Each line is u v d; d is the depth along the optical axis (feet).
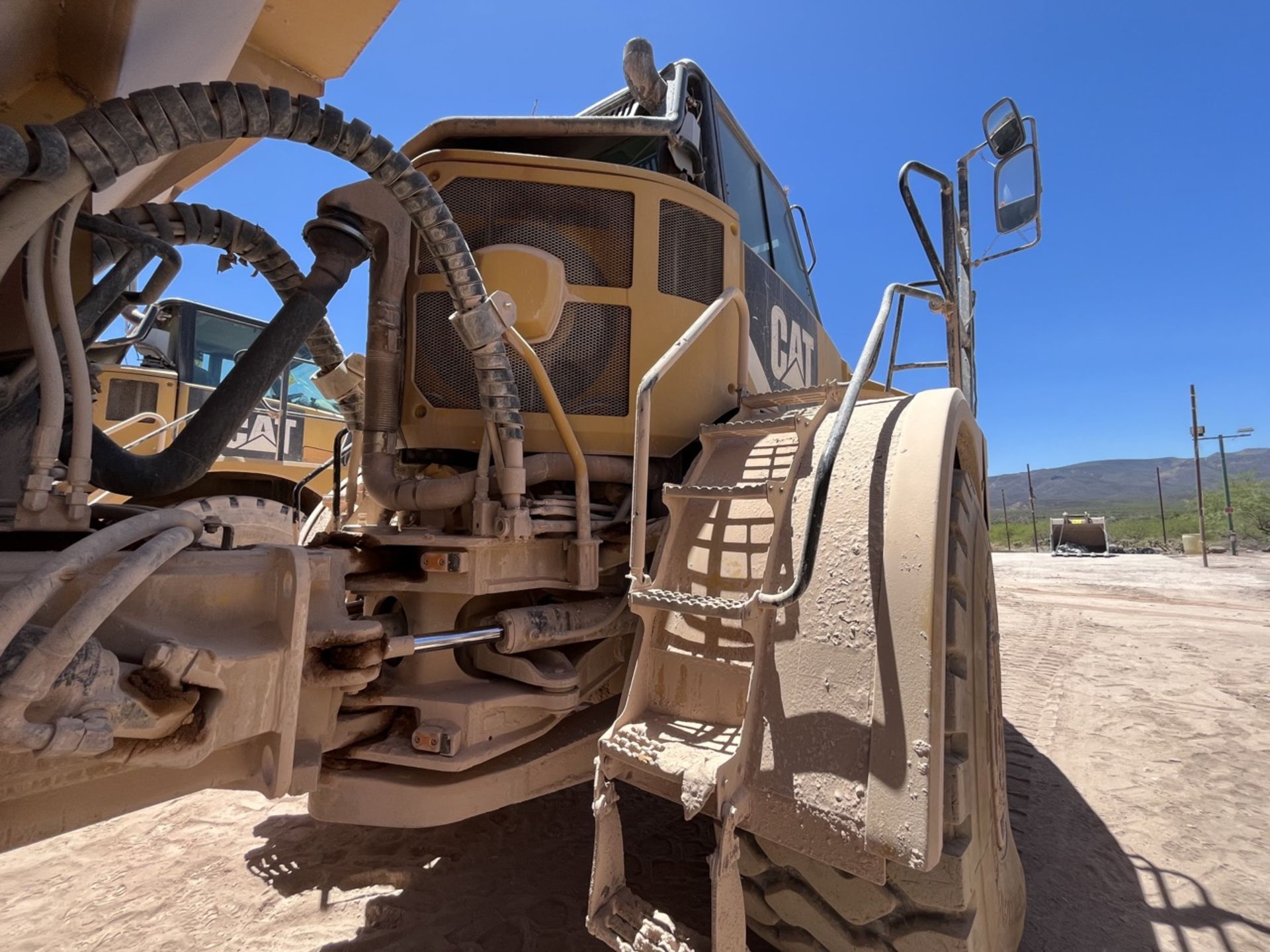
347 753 6.13
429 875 7.56
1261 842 8.81
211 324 21.72
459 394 7.64
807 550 4.56
